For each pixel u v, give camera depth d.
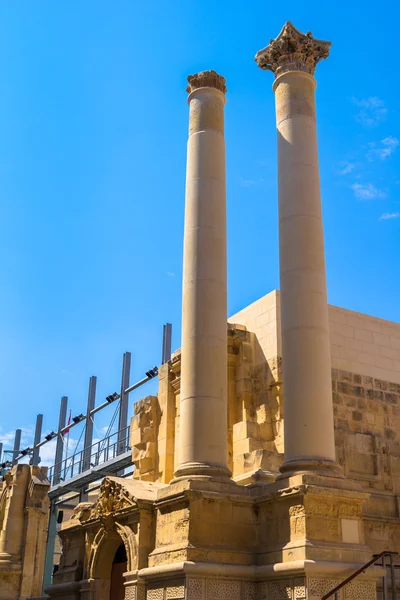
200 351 18.62
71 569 22.42
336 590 14.41
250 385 23.05
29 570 32.62
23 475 34.62
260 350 23.36
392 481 22.91
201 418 18.02
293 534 15.92
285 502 16.44
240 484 19.53
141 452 25.83
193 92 22.06
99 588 20.80
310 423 17.06
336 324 24.14
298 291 18.25
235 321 25.17
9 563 32.53
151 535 18.23
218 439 17.97
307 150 19.77
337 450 22.28
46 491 34.22
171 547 16.73
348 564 15.34
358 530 16.22
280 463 20.36
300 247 18.67
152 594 16.69
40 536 33.44
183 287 19.72
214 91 21.94
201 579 15.70
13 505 33.88
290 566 15.20
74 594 21.67
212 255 19.73
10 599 32.03
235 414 23.02
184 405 18.34
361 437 22.95
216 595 15.73
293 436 17.12
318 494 15.93
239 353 23.59
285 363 17.89
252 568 16.28
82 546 22.39
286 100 20.42
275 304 23.23
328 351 17.98
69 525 23.48
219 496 16.91
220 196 20.66
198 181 20.66
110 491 20.34
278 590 15.56
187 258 19.91
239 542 16.83
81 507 23.45
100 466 34.12
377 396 24.03
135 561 17.97
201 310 19.06
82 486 37.09
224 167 21.25
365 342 24.61
